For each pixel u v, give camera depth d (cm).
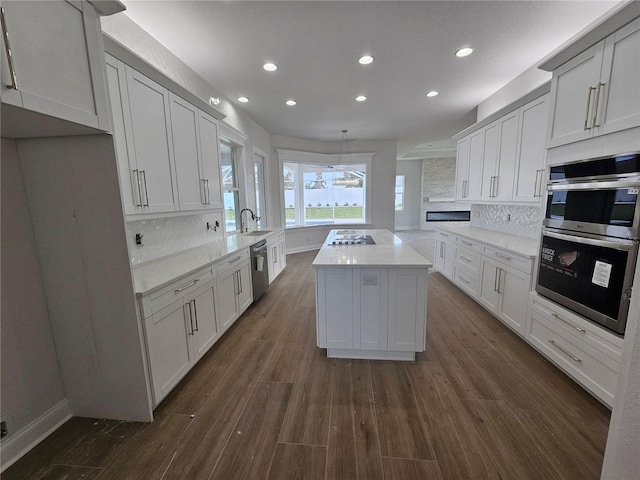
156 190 223
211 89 348
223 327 270
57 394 173
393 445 156
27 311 157
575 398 188
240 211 459
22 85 108
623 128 165
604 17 164
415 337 230
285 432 166
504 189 334
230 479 139
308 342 271
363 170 711
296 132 598
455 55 280
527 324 248
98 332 168
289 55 277
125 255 158
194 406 188
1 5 101
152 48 244
